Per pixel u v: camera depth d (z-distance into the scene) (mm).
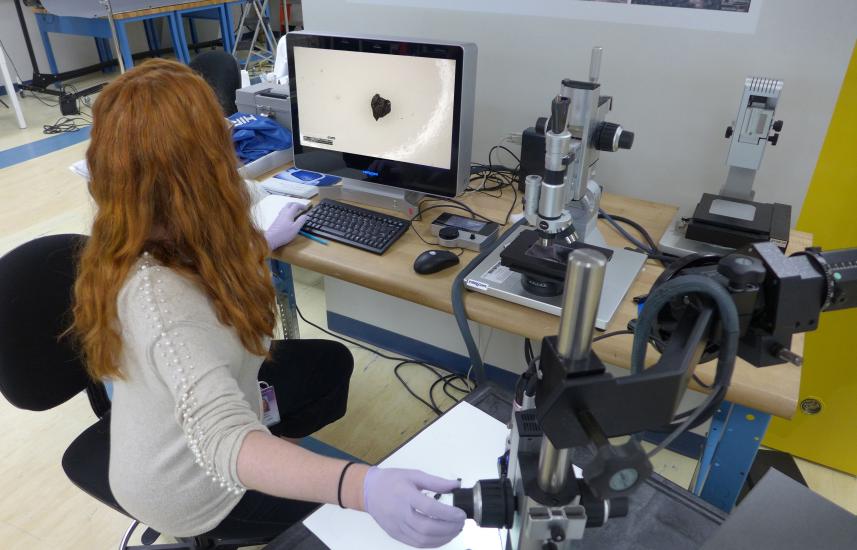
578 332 439
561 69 1713
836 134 1506
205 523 1058
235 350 895
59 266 1221
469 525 825
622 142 1267
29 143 4246
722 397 480
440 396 2223
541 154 1619
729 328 465
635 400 450
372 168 1643
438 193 1582
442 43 1421
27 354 1183
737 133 1326
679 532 808
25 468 1868
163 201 823
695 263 592
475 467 911
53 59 5422
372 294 2361
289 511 1165
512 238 1427
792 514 491
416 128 1535
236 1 5270
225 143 862
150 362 804
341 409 1558
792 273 510
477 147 1947
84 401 2137
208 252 861
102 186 813
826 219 1625
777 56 1453
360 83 1556
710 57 1521
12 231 3102
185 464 984
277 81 2217
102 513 1731
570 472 567
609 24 1600
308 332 2570
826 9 1365
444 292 1287
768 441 2002
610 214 1602
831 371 1793
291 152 1924
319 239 1491
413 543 704
